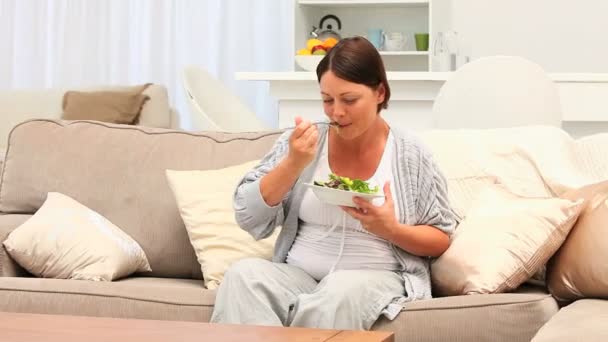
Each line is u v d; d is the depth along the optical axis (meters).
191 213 3.11
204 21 7.96
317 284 2.66
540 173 3.01
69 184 3.34
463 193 3.03
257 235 2.72
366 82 2.57
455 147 3.13
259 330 2.00
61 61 8.02
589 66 7.68
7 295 2.70
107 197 3.30
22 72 8.04
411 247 2.64
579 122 5.21
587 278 2.56
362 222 2.57
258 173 2.74
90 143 3.40
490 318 2.39
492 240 2.65
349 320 2.41
